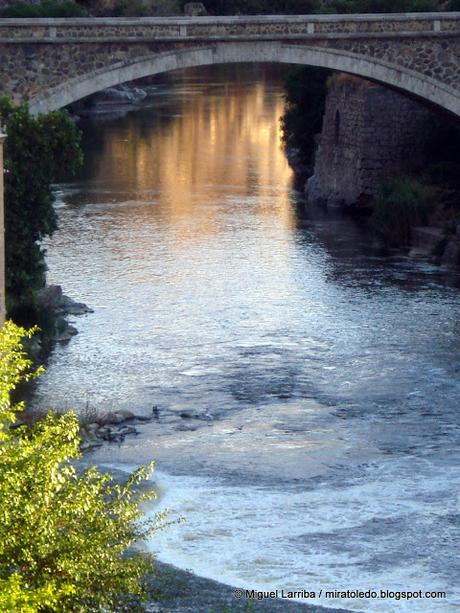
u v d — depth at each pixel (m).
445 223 83.56
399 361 60.44
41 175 60.41
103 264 77.88
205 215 93.38
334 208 98.75
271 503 44.56
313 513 43.78
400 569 39.62
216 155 120.19
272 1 183.62
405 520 43.09
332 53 74.88
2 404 27.70
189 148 123.62
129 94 156.25
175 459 48.97
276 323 66.38
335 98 100.50
